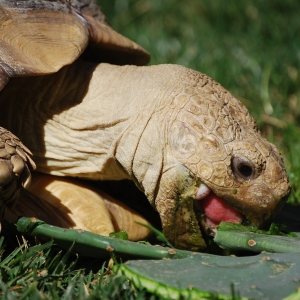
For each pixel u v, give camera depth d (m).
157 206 5.87
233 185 5.53
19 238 5.34
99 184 6.70
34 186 6.16
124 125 5.92
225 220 5.67
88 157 6.17
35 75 5.73
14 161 5.20
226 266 4.70
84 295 4.47
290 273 4.53
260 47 12.00
